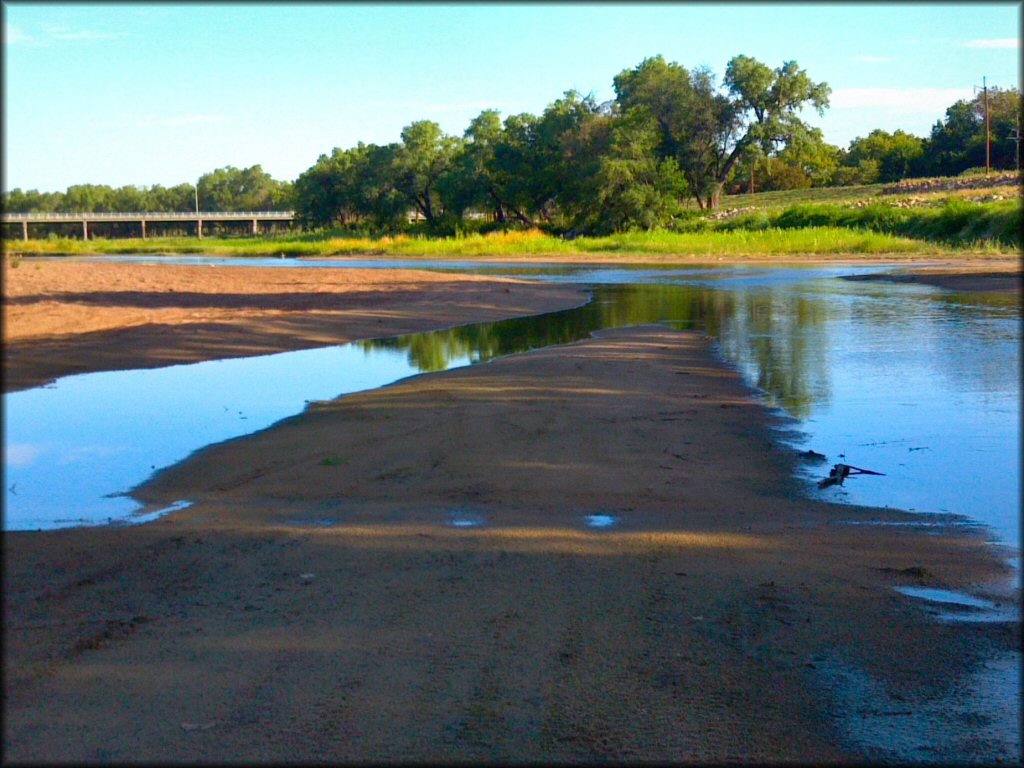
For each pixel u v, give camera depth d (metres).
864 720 4.33
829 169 109.31
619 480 8.30
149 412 11.87
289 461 9.16
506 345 18.67
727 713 4.33
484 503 7.55
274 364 16.16
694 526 7.02
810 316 22.67
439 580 5.77
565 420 10.92
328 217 105.94
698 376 14.30
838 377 14.07
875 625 5.28
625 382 13.66
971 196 68.12
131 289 27.30
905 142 106.81
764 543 6.62
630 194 70.69
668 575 5.91
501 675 4.57
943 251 48.97
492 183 84.69
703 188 83.88
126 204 168.88
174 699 4.30
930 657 4.93
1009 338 18.09
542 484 8.13
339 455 9.35
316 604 5.38
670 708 4.34
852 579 5.98
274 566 6.03
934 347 16.98
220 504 7.68
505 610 5.32
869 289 30.47
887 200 70.62
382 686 4.45
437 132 94.56
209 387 13.76
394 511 7.34
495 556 6.23
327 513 7.32
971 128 99.44
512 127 84.56
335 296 27.67
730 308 25.17
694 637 5.04
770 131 81.19
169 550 6.37
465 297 28.28
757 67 80.19
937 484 8.34
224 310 23.22
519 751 3.98
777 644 5.00
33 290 25.44
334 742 4.00
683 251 56.69
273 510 7.44
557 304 27.25
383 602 5.41
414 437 10.09
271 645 4.84
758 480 8.48
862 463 9.09
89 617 5.18
